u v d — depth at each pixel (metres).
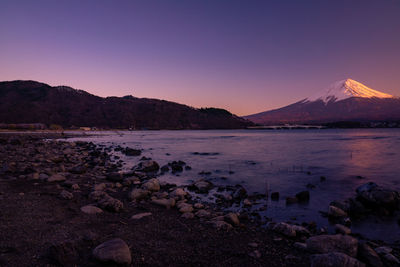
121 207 8.62
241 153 34.44
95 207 8.23
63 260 4.50
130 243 5.81
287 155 31.95
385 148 41.81
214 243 6.17
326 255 4.80
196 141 64.56
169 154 32.88
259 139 75.94
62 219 7.05
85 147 38.47
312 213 9.66
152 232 6.66
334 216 9.13
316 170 20.48
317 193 13.04
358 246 5.89
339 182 15.92
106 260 4.54
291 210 10.01
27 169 14.83
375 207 10.12
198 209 9.61
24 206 8.02
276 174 18.66
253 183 15.52
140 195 10.58
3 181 12.22
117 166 21.42
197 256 5.36
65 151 27.92
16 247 5.08
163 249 5.61
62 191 9.78
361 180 16.55
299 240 6.66
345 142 58.91
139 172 17.92
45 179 12.75
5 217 6.88
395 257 5.85
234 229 7.35
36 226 6.36
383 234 7.72
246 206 10.48
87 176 15.28
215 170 20.34
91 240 5.63
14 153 25.16
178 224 7.48
